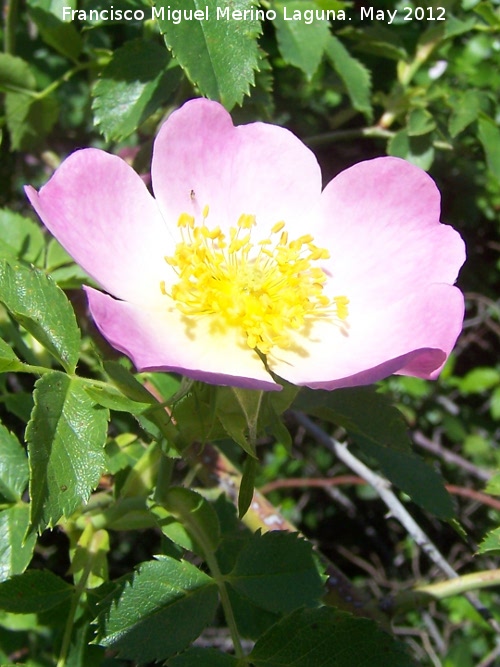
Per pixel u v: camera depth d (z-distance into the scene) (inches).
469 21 5.7
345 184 3.8
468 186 9.4
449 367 9.6
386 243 3.7
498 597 8.6
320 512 9.8
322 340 3.6
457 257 3.6
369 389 3.8
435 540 9.4
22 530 3.8
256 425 3.1
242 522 4.7
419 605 4.5
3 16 6.9
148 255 3.7
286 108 8.6
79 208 3.4
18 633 5.3
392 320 3.6
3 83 5.3
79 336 3.1
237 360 3.5
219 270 3.7
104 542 4.0
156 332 3.5
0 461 3.9
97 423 2.9
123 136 4.4
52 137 7.3
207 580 3.3
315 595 3.4
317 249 3.7
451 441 9.8
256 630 3.9
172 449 3.3
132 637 3.2
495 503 6.6
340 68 5.0
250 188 3.8
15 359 3.0
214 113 3.7
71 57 5.3
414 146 5.4
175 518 3.6
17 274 3.1
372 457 4.0
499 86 7.3
